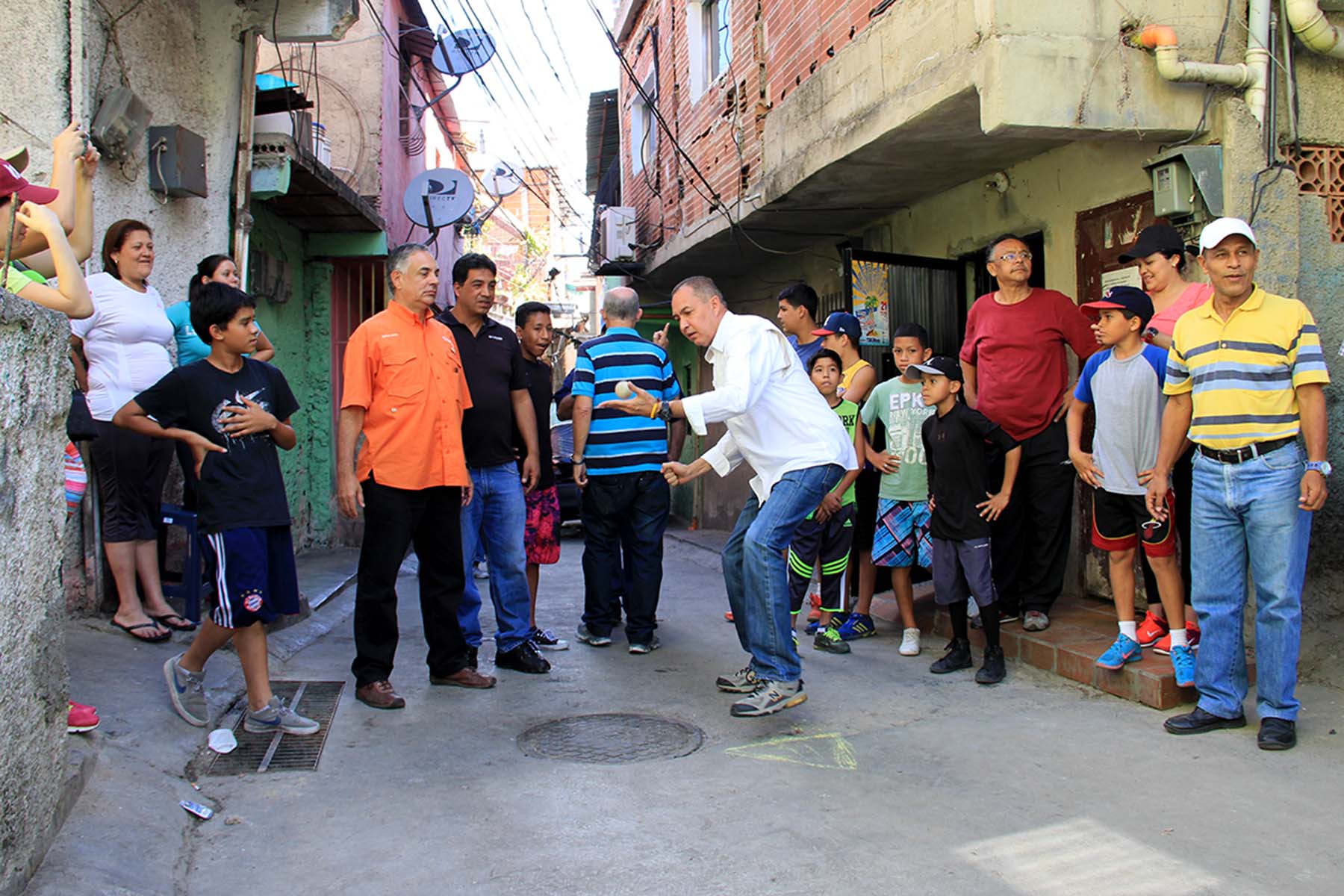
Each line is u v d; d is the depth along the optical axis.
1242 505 4.01
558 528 6.04
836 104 6.89
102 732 3.80
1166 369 4.52
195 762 3.89
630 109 15.21
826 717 4.51
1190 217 5.22
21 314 2.64
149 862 2.98
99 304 4.91
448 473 4.79
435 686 5.09
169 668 4.14
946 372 5.01
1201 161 5.11
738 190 9.49
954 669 5.27
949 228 7.85
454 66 12.80
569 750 4.12
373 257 10.50
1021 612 5.77
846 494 5.72
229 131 6.66
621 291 5.98
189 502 5.35
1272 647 3.96
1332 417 5.25
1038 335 5.48
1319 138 5.37
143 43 5.84
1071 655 5.00
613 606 6.12
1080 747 4.03
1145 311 4.68
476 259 5.35
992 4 5.08
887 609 6.77
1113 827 3.24
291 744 4.14
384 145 12.01
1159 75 5.17
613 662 5.62
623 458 5.79
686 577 8.81
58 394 2.94
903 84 6.01
